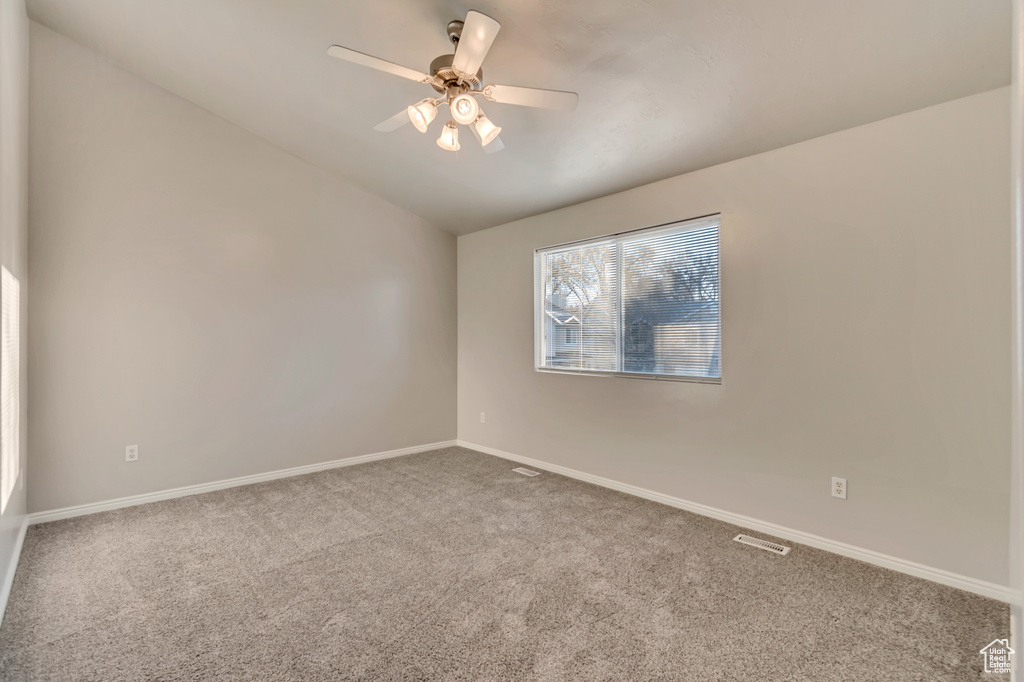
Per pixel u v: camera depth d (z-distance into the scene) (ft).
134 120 10.75
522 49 7.54
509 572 7.68
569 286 13.30
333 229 13.79
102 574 7.60
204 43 9.26
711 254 10.18
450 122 7.48
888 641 5.93
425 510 10.43
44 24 9.75
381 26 7.81
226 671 5.39
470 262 16.28
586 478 12.53
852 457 8.11
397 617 6.45
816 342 8.49
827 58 6.68
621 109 8.61
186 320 11.41
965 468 7.04
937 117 7.22
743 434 9.50
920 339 7.41
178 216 11.30
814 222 8.49
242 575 7.58
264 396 12.57
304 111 10.87
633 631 6.14
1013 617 2.15
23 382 9.07
